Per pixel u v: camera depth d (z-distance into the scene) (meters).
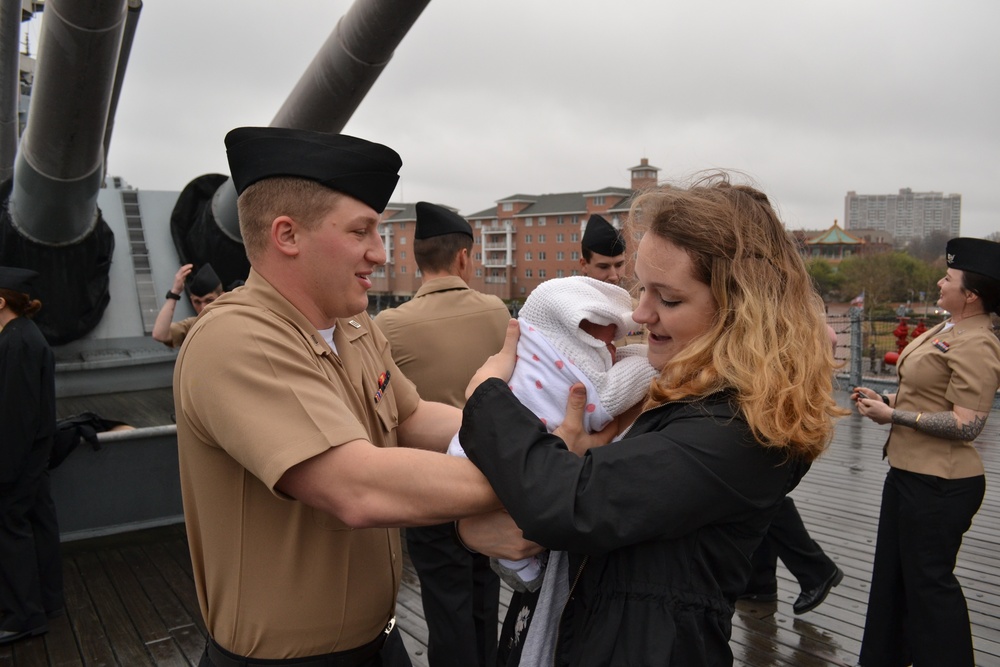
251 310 1.20
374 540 1.39
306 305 1.29
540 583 1.25
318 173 1.21
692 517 0.98
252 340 1.16
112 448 4.29
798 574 3.32
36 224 5.07
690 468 0.98
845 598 3.60
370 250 1.28
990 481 5.61
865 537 4.41
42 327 5.59
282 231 1.24
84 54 3.80
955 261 2.69
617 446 1.01
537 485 0.99
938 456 2.65
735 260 1.04
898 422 2.68
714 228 1.04
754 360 1.00
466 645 2.66
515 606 1.32
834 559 4.08
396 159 1.29
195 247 6.17
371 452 1.11
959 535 2.66
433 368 2.77
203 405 1.17
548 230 54.62
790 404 1.00
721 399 1.04
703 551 1.03
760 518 1.07
